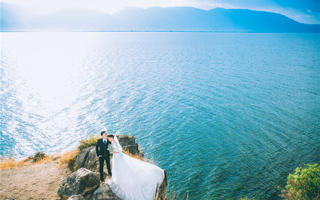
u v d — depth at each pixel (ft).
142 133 114.11
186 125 122.52
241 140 104.88
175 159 89.61
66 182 24.35
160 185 24.58
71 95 186.29
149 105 156.97
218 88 199.31
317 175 46.34
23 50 606.96
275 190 69.87
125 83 226.38
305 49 563.48
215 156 91.56
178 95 179.63
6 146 103.81
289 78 234.79
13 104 161.79
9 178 29.19
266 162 86.43
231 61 366.02
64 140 110.93
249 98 168.76
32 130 120.78
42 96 183.52
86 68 324.80
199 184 73.97
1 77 256.52
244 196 67.62
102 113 144.15
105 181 25.41
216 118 131.85
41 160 38.42
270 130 115.03
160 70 296.30
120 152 24.04
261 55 442.50
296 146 98.53
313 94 176.04
